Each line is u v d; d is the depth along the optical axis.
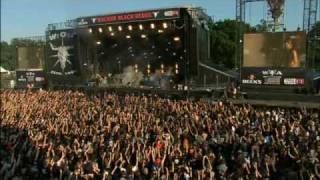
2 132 29.25
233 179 18.78
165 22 42.16
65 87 47.94
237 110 29.38
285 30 33.47
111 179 18.89
